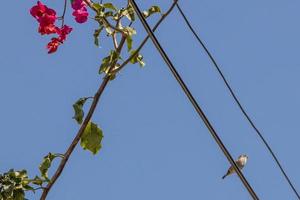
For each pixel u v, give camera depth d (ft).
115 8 35.42
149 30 27.58
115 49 35.45
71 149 34.88
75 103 34.81
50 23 33.19
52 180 34.50
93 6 35.19
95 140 35.42
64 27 33.45
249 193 28.66
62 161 34.76
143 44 34.78
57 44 33.60
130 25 35.55
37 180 34.42
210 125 27.99
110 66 35.24
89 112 34.81
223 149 28.25
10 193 33.99
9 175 34.37
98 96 34.99
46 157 34.60
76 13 33.53
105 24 35.29
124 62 35.04
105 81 35.12
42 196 34.45
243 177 28.27
